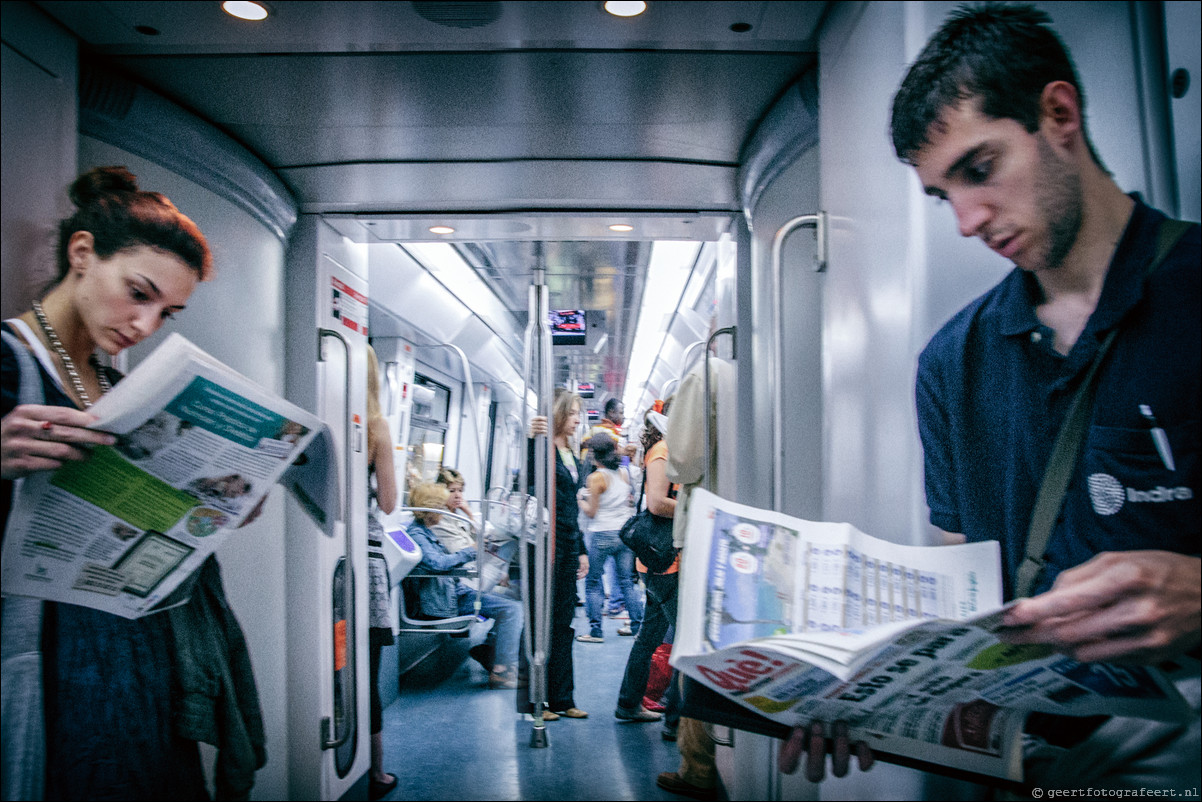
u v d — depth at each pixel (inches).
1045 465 40.4
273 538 104.3
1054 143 39.0
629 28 71.9
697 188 113.2
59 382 50.9
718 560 40.7
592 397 520.4
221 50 74.4
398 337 214.7
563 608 157.8
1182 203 38.4
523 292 231.8
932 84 41.1
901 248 46.8
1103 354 37.8
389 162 102.4
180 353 46.3
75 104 67.7
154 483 48.8
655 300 239.3
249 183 98.2
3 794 48.8
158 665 55.1
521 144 98.4
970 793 46.8
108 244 52.3
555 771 129.0
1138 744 38.8
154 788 54.0
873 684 36.6
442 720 157.2
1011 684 36.3
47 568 48.9
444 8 68.4
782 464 81.3
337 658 112.0
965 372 43.9
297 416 51.8
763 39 73.8
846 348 57.6
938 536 45.4
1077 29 39.3
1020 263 39.9
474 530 196.5
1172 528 36.0
